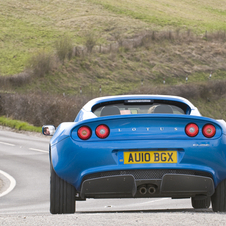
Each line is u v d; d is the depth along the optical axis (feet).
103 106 62.64
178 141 47.19
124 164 47.14
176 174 46.44
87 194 49.06
